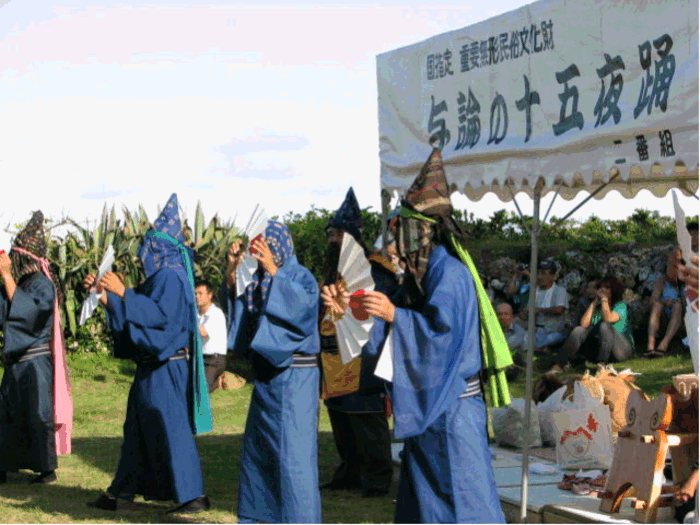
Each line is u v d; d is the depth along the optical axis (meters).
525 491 6.35
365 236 15.41
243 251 6.12
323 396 7.36
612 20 5.86
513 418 8.34
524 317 12.73
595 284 11.99
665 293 12.20
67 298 13.89
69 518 6.56
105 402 11.97
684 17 5.32
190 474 6.63
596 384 7.54
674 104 5.35
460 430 4.72
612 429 7.62
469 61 7.41
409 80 8.34
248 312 6.00
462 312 4.71
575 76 6.18
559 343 12.41
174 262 6.77
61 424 7.88
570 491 6.71
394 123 8.63
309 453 5.79
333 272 6.71
